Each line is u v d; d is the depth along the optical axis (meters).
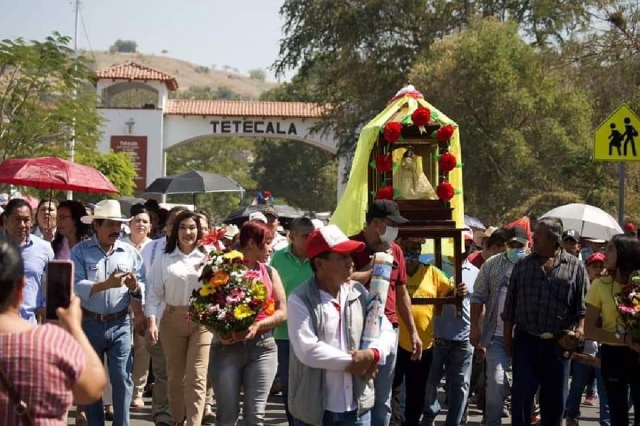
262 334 9.29
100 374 5.16
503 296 10.99
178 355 10.64
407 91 11.49
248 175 95.56
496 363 10.98
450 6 44.59
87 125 32.06
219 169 93.56
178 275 10.47
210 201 85.38
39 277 10.05
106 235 10.33
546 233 9.98
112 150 53.38
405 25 44.69
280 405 14.12
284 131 59.41
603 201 26.56
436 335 11.40
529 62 33.59
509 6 43.66
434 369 11.59
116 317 10.16
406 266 10.89
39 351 4.94
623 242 9.77
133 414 12.91
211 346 9.33
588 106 33.34
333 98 47.31
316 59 46.66
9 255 5.11
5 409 4.88
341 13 44.75
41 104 32.19
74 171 13.45
